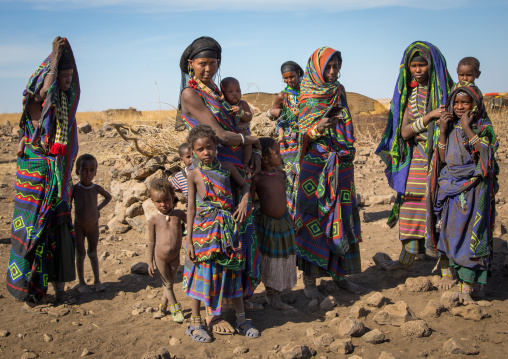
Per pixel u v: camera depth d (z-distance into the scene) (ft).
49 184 15.34
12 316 15.08
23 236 15.40
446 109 15.10
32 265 15.46
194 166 13.82
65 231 15.83
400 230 17.12
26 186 15.44
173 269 14.74
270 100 39.45
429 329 12.82
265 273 14.85
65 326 14.28
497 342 12.16
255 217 15.08
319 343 12.34
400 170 17.10
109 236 24.14
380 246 21.44
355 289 16.24
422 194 16.65
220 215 13.03
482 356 11.57
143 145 26.27
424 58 16.15
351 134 16.24
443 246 14.96
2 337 13.58
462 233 14.44
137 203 24.98
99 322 14.60
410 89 16.93
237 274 13.47
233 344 12.91
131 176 25.39
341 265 16.38
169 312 15.07
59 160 15.40
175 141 25.88
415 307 14.61
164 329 13.99
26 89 15.46
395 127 16.94
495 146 14.40
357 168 40.32
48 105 14.82
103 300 16.39
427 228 15.60
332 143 16.12
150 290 17.13
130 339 13.35
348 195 16.17
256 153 14.51
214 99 13.78
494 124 54.39
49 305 15.72
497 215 24.14
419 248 17.01
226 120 13.91
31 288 15.43
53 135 15.48
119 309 15.62
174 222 14.46
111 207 30.19
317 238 16.02
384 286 16.81
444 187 14.84
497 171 15.03
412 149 17.02
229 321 14.38
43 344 13.19
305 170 16.30
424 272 18.01
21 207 15.52
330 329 13.34
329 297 15.17
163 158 25.46
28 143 15.55
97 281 17.31
